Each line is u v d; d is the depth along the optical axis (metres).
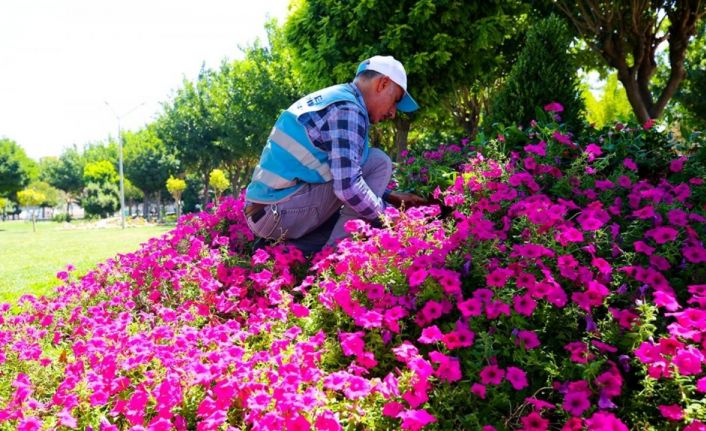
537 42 4.25
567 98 4.15
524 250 1.95
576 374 1.58
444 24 7.19
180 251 3.43
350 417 1.56
